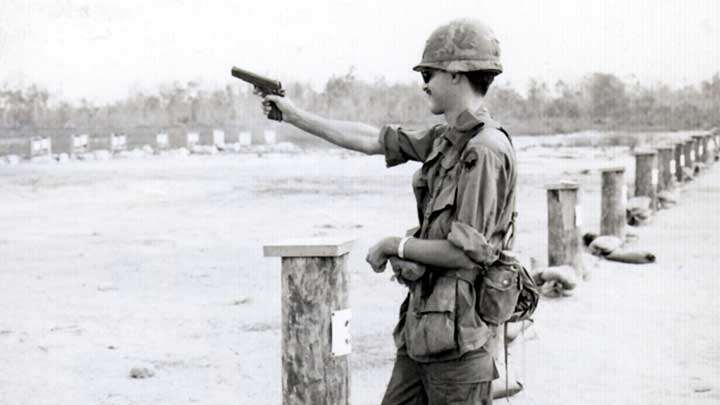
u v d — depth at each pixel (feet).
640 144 124.06
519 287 11.73
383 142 13.20
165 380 22.75
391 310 30.55
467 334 11.55
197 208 64.34
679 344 25.30
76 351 25.57
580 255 34.37
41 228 54.85
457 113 12.19
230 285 35.70
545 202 63.31
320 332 13.48
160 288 35.19
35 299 32.96
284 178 87.66
